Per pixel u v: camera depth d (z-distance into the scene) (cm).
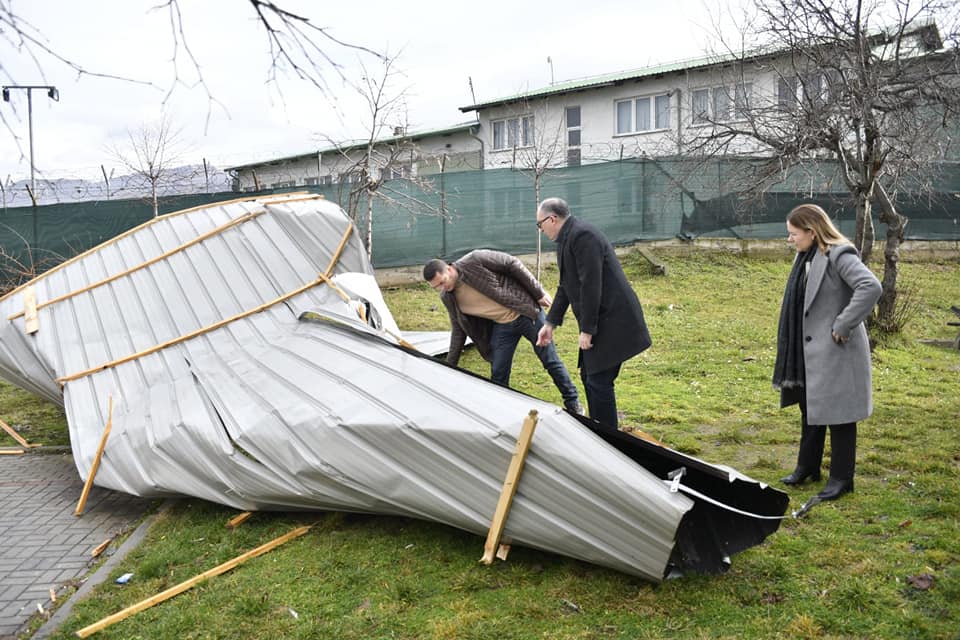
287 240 671
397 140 1644
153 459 468
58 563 418
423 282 1395
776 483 452
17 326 621
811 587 325
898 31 867
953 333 1024
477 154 2148
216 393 490
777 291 1228
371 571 366
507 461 353
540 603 325
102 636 326
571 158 1992
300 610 333
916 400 660
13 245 1403
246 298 617
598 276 437
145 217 1472
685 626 301
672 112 1791
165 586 372
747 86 1220
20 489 553
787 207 1467
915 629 286
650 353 885
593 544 337
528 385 745
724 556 345
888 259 941
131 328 604
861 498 416
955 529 370
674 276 1310
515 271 555
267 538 419
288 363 496
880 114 865
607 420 461
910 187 1366
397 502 386
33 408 834
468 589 342
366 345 495
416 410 389
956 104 821
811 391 413
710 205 1449
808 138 870
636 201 1434
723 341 935
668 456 362
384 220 1412
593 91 1936
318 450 405
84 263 693
